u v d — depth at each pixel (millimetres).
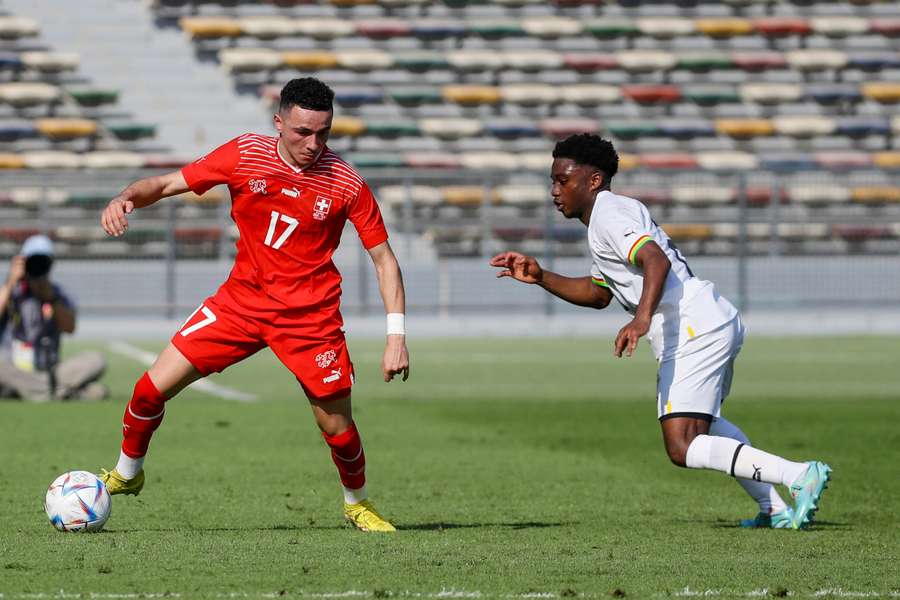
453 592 16641
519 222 83625
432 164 99938
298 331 20781
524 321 85312
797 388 54750
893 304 86375
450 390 54156
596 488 28516
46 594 16328
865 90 110625
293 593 16500
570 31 111188
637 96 107688
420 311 83875
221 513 24375
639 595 16594
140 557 19094
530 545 20594
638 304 21453
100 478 21875
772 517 22938
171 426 40875
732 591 16922
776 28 113500
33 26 105938
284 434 38844
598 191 22344
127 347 72875
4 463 31812
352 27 108812
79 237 78875
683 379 21750
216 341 20922
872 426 41562
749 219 85688
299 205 20469
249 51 106125
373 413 45469
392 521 23703
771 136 108125
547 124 104812
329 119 20109
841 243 87750
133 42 108812
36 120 99188
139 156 97625
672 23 112688
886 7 116812
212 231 79875
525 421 43125
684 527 22969
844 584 17469
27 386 48281
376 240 21031
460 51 109312
